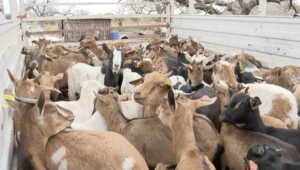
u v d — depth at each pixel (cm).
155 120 482
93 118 533
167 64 989
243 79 802
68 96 914
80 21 1532
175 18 1473
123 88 780
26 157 350
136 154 364
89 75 827
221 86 616
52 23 3541
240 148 447
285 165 366
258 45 941
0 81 515
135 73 783
